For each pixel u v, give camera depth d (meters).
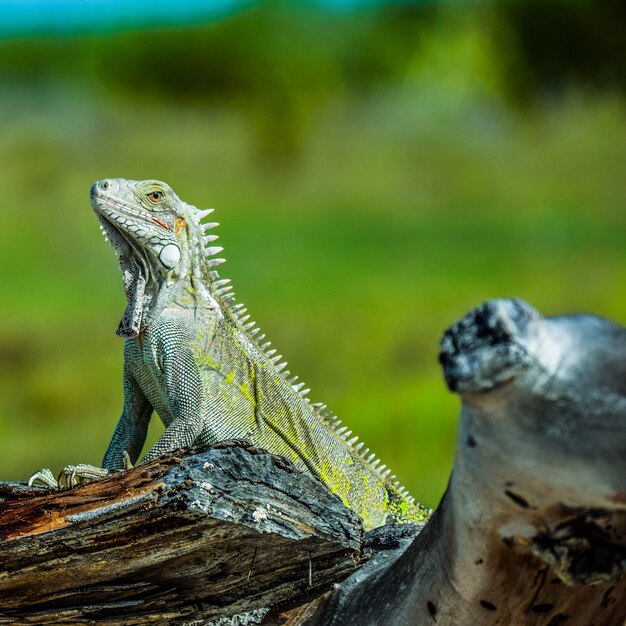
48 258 81.06
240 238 96.00
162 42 126.06
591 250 82.50
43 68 130.75
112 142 119.62
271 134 121.12
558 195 105.25
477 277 74.62
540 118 106.06
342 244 91.50
